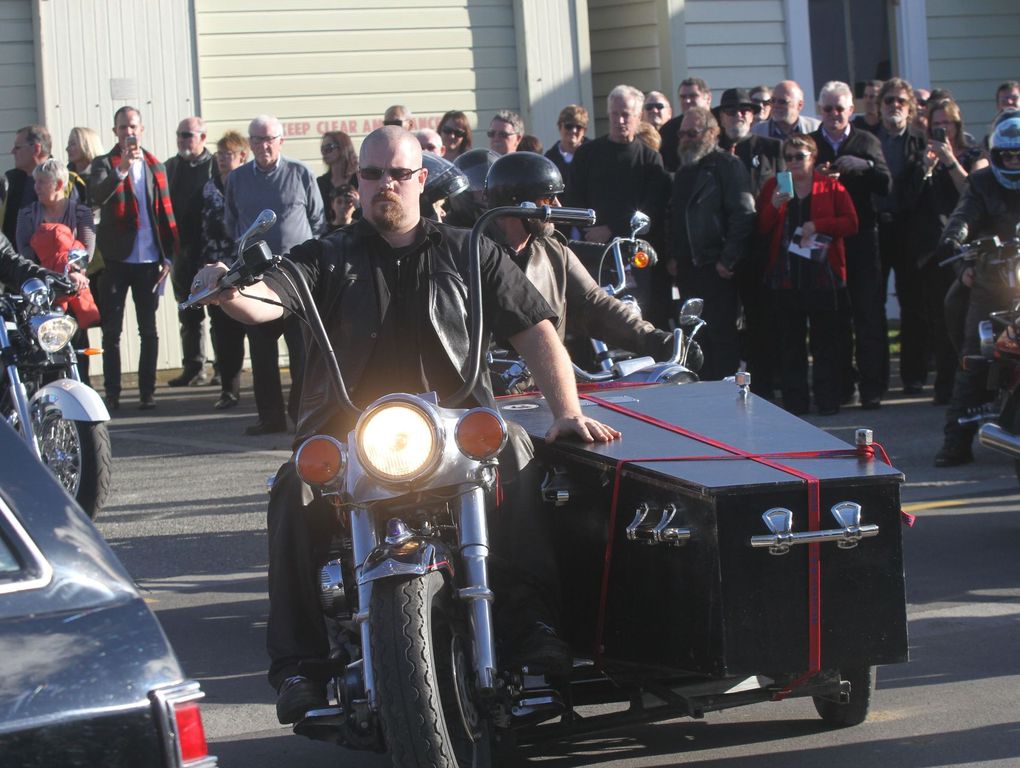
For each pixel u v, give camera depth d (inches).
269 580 185.0
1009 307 376.5
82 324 408.8
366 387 185.9
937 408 478.6
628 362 258.7
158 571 311.9
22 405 326.3
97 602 104.2
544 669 176.6
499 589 182.5
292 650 180.5
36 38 593.9
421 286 188.1
